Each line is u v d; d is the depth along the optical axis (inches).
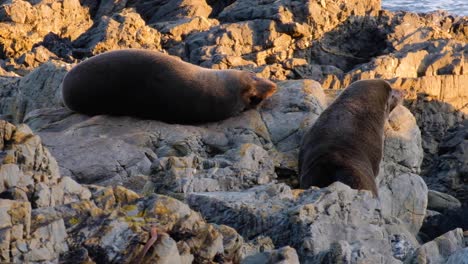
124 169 1309.1
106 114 1499.8
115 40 2997.0
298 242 946.7
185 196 1039.0
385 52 3100.4
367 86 1449.3
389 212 1453.0
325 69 2920.8
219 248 829.2
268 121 1509.6
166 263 764.6
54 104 1811.0
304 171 1352.1
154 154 1363.2
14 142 850.8
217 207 1000.2
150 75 1480.1
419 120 2743.6
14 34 3011.8
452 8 5113.2
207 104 1493.6
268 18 3058.6
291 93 1572.3
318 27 3112.7
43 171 859.4
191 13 3339.1
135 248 769.6
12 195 783.7
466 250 992.2
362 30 3201.3
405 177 1486.2
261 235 968.3
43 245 740.7
